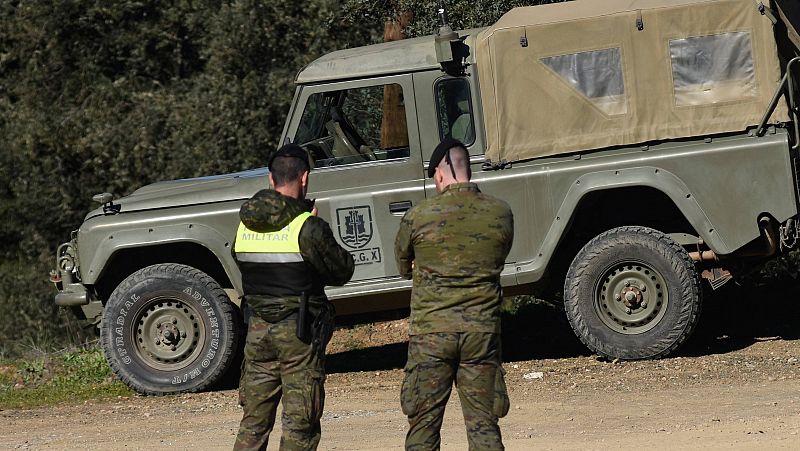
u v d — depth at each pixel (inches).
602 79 1445.6
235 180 1561.3
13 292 3100.4
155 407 1444.4
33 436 1296.8
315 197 1489.9
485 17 1991.9
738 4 1417.3
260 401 911.7
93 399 1537.9
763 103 1414.9
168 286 1519.4
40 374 1745.8
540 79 1450.5
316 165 1496.1
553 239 1446.9
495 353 850.1
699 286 1448.1
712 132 1425.9
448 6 1995.6
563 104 1448.1
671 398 1258.0
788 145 1412.4
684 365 1432.1
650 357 1460.4
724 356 1472.7
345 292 1485.0
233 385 1585.9
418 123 1475.1
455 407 1296.8
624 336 1460.4
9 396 1595.7
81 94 3038.9
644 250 1446.9
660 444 1042.7
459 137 1476.4
